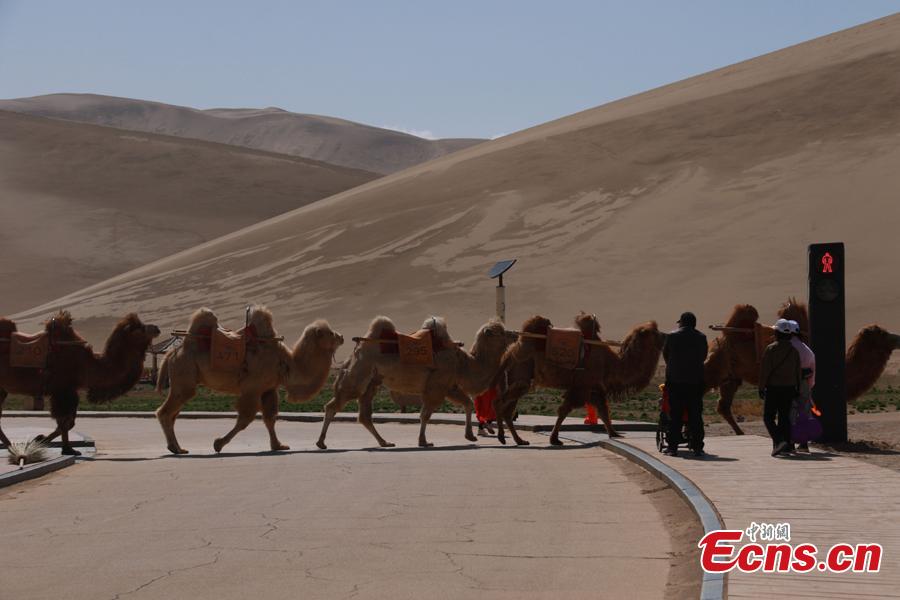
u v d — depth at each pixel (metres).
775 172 80.25
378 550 9.56
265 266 90.88
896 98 86.25
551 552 9.42
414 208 93.94
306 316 76.69
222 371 18.48
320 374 19.27
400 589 8.20
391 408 34.28
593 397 18.50
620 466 14.95
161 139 189.12
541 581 8.41
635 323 63.72
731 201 77.69
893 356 53.56
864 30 112.56
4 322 19.03
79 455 18.47
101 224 143.50
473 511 11.43
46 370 18.72
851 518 9.84
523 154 99.12
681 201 79.88
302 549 9.65
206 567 8.99
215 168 173.88
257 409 18.91
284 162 186.25
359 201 102.25
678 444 15.06
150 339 19.61
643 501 11.95
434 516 11.16
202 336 18.75
